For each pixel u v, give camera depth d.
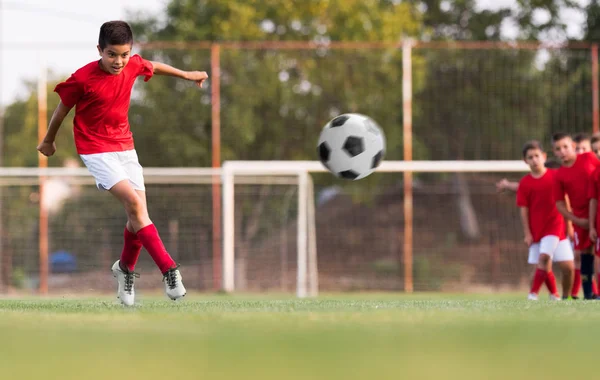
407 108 47.28
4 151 49.50
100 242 48.78
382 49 49.59
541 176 27.41
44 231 47.81
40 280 47.84
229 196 44.97
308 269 48.66
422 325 9.62
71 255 48.53
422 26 65.19
